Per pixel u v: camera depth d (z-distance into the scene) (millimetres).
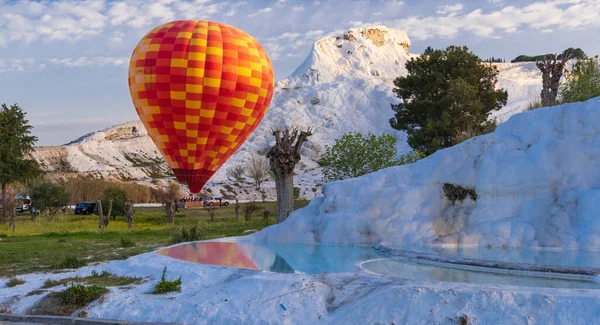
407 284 10047
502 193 16109
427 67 53375
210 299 11016
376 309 9664
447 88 49062
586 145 15477
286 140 26562
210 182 107250
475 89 48500
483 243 15445
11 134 47281
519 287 9484
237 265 13586
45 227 37938
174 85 24422
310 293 10539
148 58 24766
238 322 10195
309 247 16812
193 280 12555
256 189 100375
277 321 10055
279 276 11453
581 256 13164
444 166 17266
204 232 25766
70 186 64938
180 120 25141
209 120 25297
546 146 15883
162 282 12133
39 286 13312
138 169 135875
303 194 94625
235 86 25031
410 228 16484
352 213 17562
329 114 183625
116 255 18859
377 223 17016
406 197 17094
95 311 11250
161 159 152875
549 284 10266
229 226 32844
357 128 174375
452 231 16266
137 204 65375
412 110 51875
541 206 15555
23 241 25094
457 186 16828
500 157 16484
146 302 11289
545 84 27781
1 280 14320
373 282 10828
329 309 10227
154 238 26312
